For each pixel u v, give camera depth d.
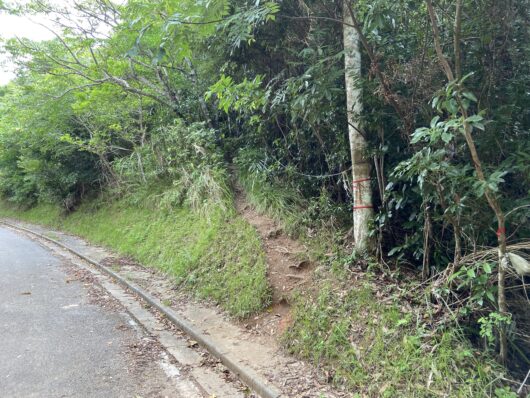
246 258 6.26
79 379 3.95
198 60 8.08
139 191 12.02
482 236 3.72
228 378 4.13
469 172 3.75
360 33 4.00
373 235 4.90
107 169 14.59
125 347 4.82
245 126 8.84
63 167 15.52
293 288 5.24
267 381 3.83
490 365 3.21
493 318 3.39
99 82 10.20
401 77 4.24
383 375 3.48
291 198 7.19
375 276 4.64
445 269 3.94
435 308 3.79
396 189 4.84
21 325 5.33
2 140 16.47
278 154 7.66
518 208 3.25
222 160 9.31
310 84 4.98
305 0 5.27
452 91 2.97
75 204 16.48
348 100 4.82
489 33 3.74
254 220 7.21
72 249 11.56
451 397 3.05
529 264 2.90
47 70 10.38
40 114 12.27
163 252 8.66
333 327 4.20
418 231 4.49
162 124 11.37
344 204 6.04
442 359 3.31
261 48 6.71
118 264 9.18
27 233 16.14
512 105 3.59
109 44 9.43
